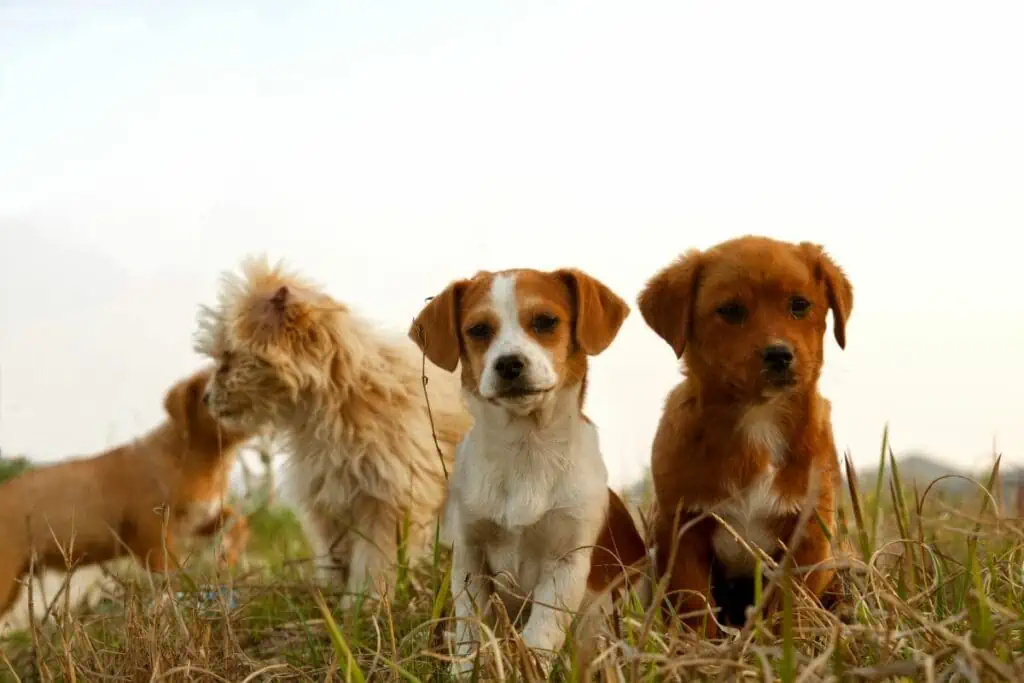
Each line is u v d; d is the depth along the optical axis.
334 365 2.33
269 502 2.87
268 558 2.65
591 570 2.00
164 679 1.88
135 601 2.06
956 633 1.80
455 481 2.04
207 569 2.40
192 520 2.64
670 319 2.03
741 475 1.99
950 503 2.36
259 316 2.35
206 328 2.43
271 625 2.17
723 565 2.05
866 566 1.85
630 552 2.07
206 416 2.61
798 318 2.00
